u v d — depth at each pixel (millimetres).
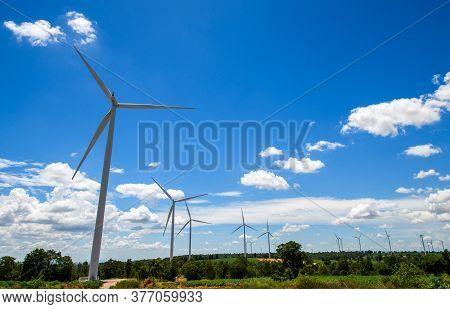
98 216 44594
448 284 31125
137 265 80438
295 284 33438
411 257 99250
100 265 88688
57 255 65000
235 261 73750
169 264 63750
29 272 62438
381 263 84750
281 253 70688
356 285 32562
